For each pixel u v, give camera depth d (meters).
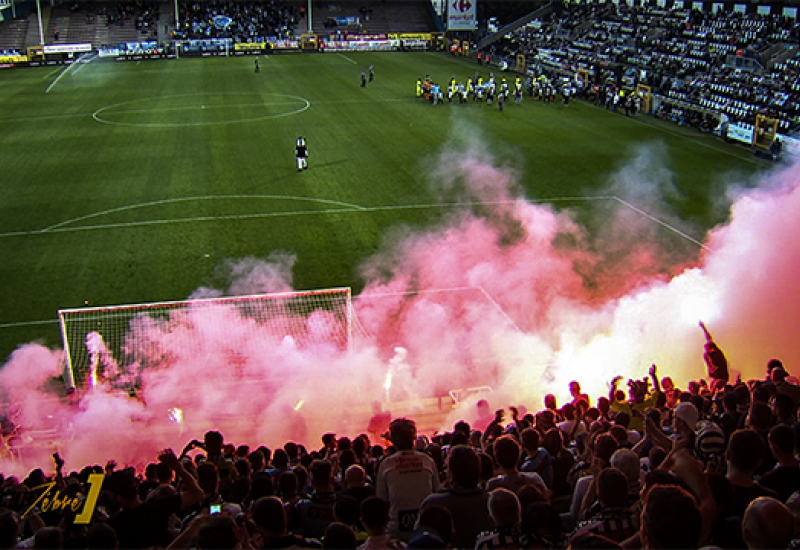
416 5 98.31
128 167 36.62
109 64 75.69
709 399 12.00
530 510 5.49
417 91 56.50
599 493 5.72
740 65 54.88
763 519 4.54
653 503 4.02
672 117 48.50
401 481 7.00
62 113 50.06
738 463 6.02
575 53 69.69
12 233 27.72
